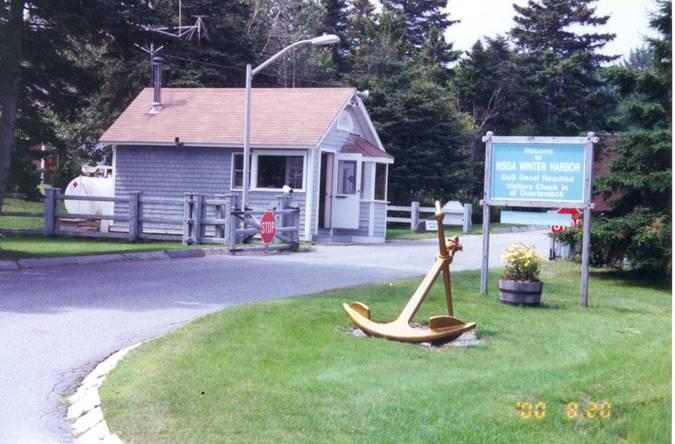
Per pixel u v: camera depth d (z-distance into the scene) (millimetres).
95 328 10289
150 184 28844
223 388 7367
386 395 7379
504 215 13992
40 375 8172
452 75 57125
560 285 15938
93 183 30547
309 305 11578
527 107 53750
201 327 9898
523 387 7914
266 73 46594
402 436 6348
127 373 7867
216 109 29547
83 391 7551
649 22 17422
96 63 28688
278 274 16094
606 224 17078
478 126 52656
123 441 6125
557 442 6547
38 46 20312
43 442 6426
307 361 8500
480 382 8000
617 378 8516
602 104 53281
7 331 10008
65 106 23484
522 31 56656
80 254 18094
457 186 43531
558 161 13562
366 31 56250
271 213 21281
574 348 9867
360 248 24625
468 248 25000
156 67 30250
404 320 9977
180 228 27984
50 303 12008
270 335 9609
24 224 29297
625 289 16078
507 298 12852
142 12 19500
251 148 27281
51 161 47281
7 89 17984
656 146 16734
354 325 10539
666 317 12508
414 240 30469
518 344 10000
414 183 42688
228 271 16438
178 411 6723
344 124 29031
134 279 14820
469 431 6559
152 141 28250
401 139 42781
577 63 51938
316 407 6938
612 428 7020
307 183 26703
